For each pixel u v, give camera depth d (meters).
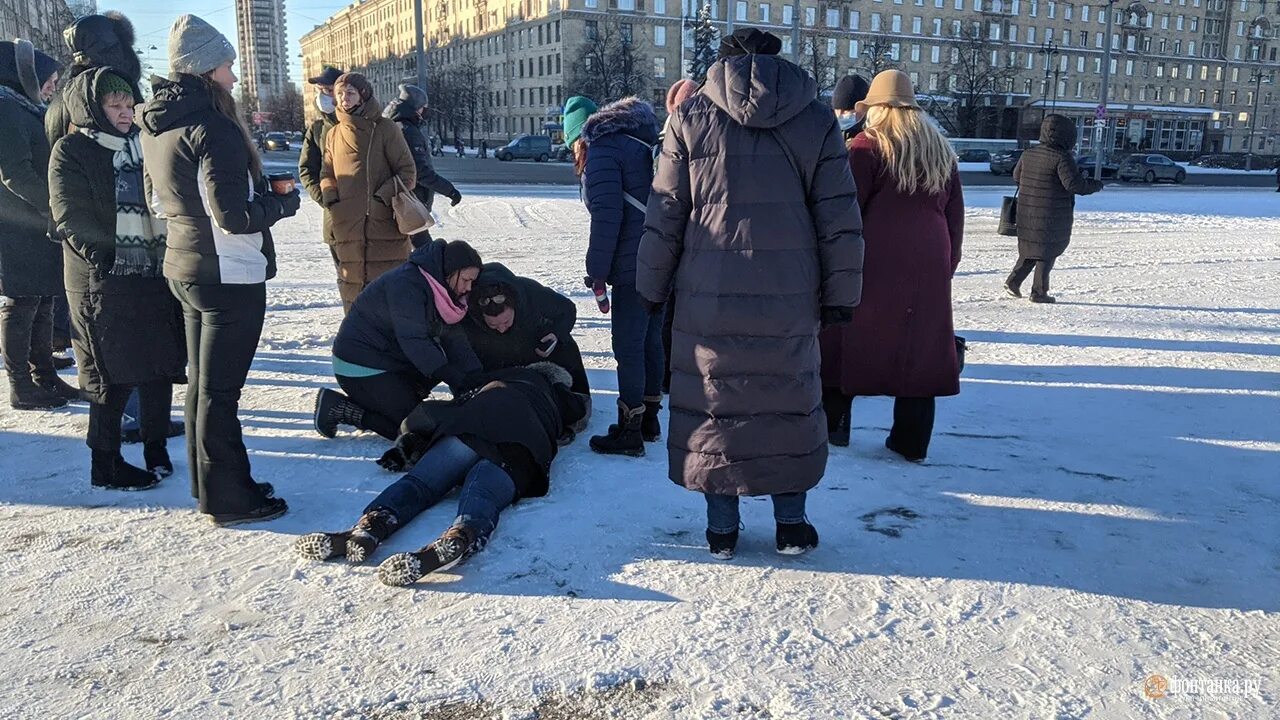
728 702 2.37
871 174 3.92
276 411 4.96
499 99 94.81
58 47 58.50
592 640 2.66
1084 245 13.34
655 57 82.44
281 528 3.42
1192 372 5.93
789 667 2.53
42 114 4.58
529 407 3.68
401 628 2.72
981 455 4.30
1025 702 2.37
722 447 2.98
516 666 2.53
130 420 4.50
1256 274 10.54
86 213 3.47
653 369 4.45
